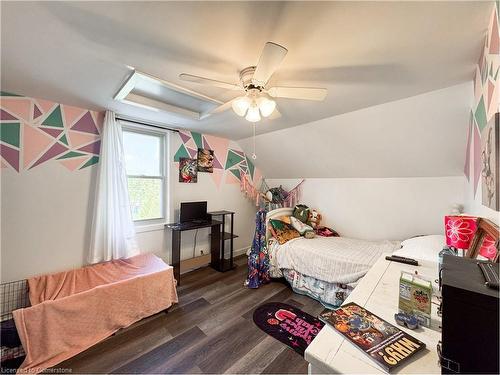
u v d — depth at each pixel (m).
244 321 2.15
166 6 0.97
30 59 1.41
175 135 3.15
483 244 1.15
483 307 0.54
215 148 3.66
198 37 1.19
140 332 1.98
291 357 1.71
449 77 1.60
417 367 0.68
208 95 1.98
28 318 1.58
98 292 1.86
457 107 1.85
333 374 0.68
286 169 3.93
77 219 2.33
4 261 1.96
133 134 2.82
